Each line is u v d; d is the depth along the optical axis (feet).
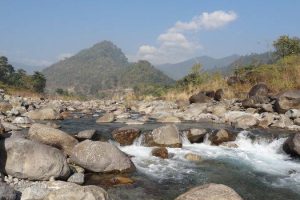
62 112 64.18
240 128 49.24
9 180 26.12
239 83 83.35
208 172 33.04
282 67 81.71
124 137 42.47
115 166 30.99
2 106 61.46
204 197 21.54
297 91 57.77
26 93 112.37
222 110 60.70
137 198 25.80
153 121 55.62
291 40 96.94
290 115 53.26
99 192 22.22
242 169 34.53
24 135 37.09
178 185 29.04
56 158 27.48
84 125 50.34
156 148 38.37
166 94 94.12
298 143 38.11
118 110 71.31
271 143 42.91
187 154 37.40
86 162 30.37
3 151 26.99
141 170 32.58
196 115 59.62
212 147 43.04
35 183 26.13
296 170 34.65
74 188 21.91
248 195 27.84
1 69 236.63
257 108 60.64
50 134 33.32
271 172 33.88
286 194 28.17
